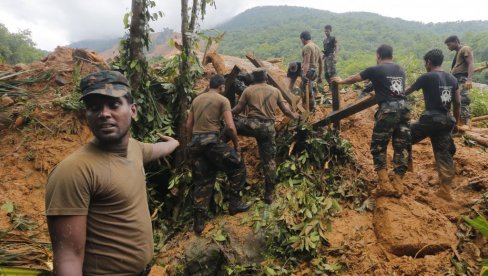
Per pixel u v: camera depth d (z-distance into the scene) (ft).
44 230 13.00
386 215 13.10
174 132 17.49
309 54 22.93
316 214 13.96
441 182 14.15
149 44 16.74
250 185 16.05
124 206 5.87
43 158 14.94
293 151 16.51
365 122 19.52
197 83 20.71
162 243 14.84
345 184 15.43
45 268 9.02
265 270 12.66
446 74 14.30
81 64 18.89
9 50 156.04
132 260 6.01
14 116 16.12
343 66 109.29
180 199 16.35
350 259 12.55
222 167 14.03
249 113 14.61
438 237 12.36
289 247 13.28
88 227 5.67
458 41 20.93
